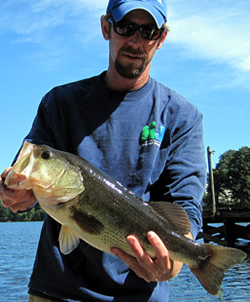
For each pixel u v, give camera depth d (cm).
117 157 90
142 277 80
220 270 81
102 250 81
